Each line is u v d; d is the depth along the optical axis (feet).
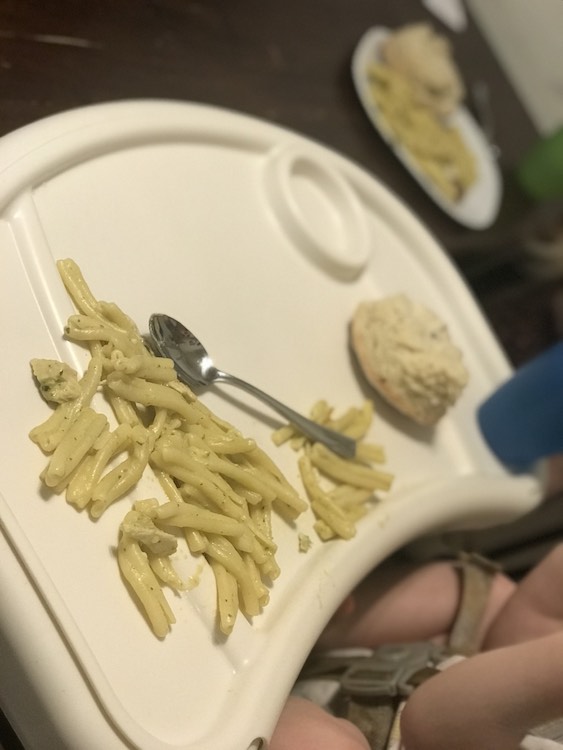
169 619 0.97
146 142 1.32
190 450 1.07
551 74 2.85
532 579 1.73
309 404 1.38
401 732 1.39
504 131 2.72
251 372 1.30
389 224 1.76
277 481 1.19
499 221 2.44
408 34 2.35
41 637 0.85
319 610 1.15
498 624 1.77
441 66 2.35
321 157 1.63
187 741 0.93
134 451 1.01
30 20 1.58
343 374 1.47
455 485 1.53
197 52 1.88
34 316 1.01
